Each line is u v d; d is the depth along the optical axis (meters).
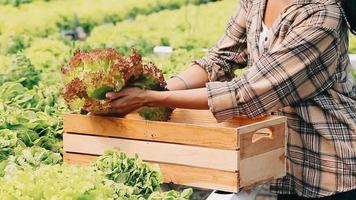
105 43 5.30
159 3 8.16
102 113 1.89
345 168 1.90
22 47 4.71
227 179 1.76
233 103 1.84
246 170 1.78
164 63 3.63
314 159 1.91
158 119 1.90
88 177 1.63
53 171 1.64
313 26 1.82
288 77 1.83
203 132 1.78
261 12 1.94
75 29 7.46
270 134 1.83
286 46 1.83
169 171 1.83
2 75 3.10
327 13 1.83
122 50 4.75
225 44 2.10
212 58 2.11
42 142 2.18
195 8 7.25
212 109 1.84
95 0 8.30
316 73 1.84
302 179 1.93
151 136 1.84
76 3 8.19
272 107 1.85
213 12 7.11
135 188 1.75
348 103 1.91
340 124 1.89
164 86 1.92
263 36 1.92
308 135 1.91
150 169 1.79
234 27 2.09
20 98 2.52
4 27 7.60
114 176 1.77
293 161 1.93
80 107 1.87
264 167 1.82
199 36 6.37
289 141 1.92
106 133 1.89
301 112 1.89
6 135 2.10
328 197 1.92
